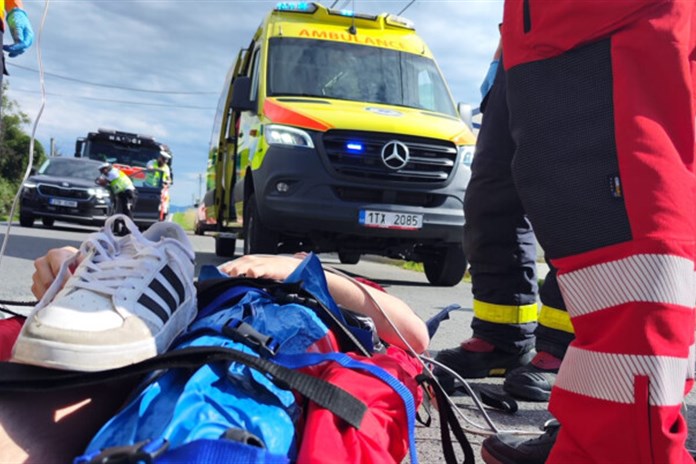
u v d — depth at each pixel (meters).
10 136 32.81
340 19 6.82
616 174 1.14
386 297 1.80
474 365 2.67
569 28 1.22
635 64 1.17
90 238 1.30
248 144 6.02
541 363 2.52
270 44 6.40
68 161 14.42
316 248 5.99
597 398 1.10
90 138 16.83
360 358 1.36
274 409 1.01
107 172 12.88
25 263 6.01
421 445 2.00
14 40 2.93
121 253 1.31
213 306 1.42
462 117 6.55
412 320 1.76
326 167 5.21
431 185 5.46
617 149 1.15
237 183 6.58
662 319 1.07
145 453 0.76
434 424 2.22
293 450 0.99
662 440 1.06
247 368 1.06
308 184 5.17
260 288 1.49
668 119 1.17
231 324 1.23
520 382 2.48
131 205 13.15
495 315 2.65
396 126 5.40
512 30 1.36
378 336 1.73
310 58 6.33
